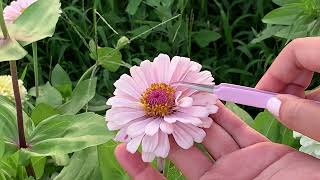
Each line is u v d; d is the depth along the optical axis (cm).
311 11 44
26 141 32
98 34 55
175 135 26
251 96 26
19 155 31
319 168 26
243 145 28
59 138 31
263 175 27
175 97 27
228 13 56
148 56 54
